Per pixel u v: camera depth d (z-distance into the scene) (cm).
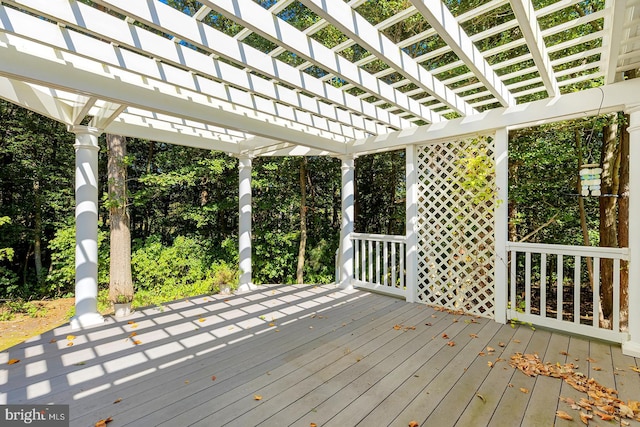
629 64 256
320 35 459
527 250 336
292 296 464
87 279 343
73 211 786
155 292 649
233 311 393
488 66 258
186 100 309
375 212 901
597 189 313
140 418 187
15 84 257
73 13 177
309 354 271
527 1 176
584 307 710
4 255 730
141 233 890
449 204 477
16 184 780
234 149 502
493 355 267
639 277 264
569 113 299
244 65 228
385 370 242
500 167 348
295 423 181
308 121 387
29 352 276
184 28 192
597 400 200
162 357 267
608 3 183
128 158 504
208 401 203
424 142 417
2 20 178
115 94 261
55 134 754
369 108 350
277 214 884
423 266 427
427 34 211
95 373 240
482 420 183
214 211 815
